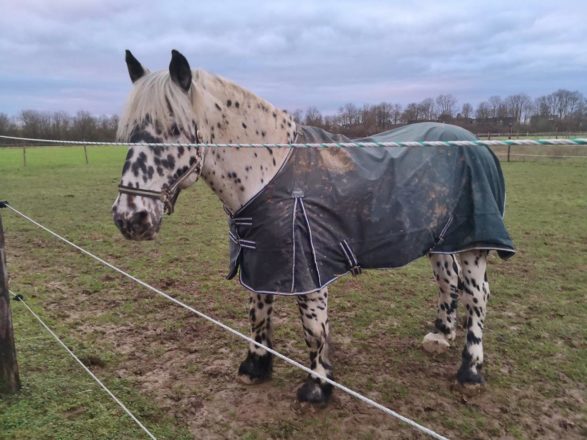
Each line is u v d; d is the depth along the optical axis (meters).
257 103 2.43
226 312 4.16
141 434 2.42
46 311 4.05
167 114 2.11
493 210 2.72
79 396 2.74
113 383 2.92
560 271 5.41
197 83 2.28
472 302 2.91
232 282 4.98
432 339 3.42
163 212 2.20
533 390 2.93
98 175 16.67
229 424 2.56
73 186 13.40
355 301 4.46
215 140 2.31
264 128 2.42
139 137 2.11
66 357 3.21
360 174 2.48
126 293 4.59
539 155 20.30
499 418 2.66
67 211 9.24
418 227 2.56
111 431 2.43
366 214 2.44
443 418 2.65
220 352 3.40
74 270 5.31
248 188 2.33
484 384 2.90
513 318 4.06
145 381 2.98
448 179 2.68
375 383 3.02
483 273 2.91
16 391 2.73
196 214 9.14
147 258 5.89
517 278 5.16
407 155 2.65
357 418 2.63
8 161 23.03
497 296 4.60
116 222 2.09
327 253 2.38
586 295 4.62
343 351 3.46
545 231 7.43
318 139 2.61
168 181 2.15
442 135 2.81
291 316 4.08
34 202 10.34
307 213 2.33
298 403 2.68
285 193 2.32
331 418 2.62
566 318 4.04
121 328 3.78
